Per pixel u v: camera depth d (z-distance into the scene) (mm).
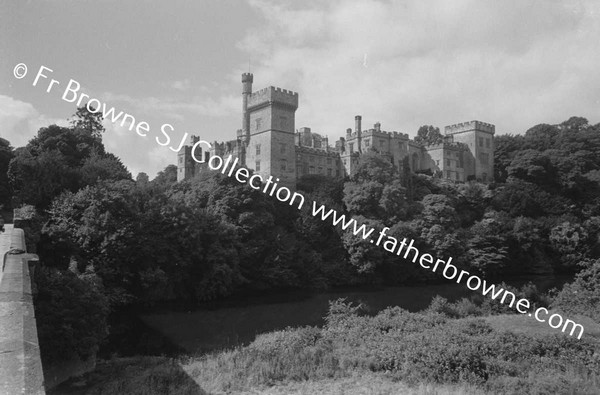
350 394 20016
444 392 19750
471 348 23719
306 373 22656
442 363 22500
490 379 21281
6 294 11164
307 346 27766
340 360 24359
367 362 23703
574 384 20547
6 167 56562
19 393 6422
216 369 24016
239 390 20672
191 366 25594
